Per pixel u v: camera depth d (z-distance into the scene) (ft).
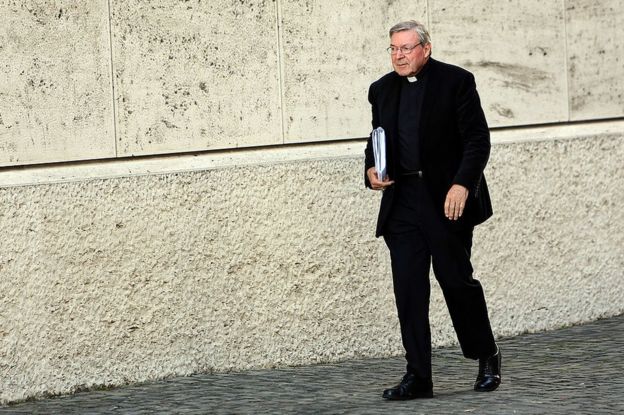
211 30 74.90
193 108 74.54
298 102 77.87
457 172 62.59
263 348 75.82
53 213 69.26
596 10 88.89
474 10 84.02
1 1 68.85
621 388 64.18
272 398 65.82
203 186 73.72
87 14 71.20
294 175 76.59
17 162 69.56
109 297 70.95
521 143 84.89
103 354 70.90
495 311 84.02
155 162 73.56
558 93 87.35
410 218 63.36
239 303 74.95
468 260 63.87
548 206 85.97
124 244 71.36
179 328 73.15
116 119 72.23
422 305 63.62
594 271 88.33
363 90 79.92
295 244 76.74
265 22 76.54
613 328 85.40
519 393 63.98
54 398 69.10
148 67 73.05
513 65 85.56
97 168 71.77
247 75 76.13
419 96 63.21
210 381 71.82
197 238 73.56
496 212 83.92
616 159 89.15
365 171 65.21
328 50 78.69
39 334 68.95
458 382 68.95
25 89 69.67
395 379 71.20
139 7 72.69
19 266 68.33
